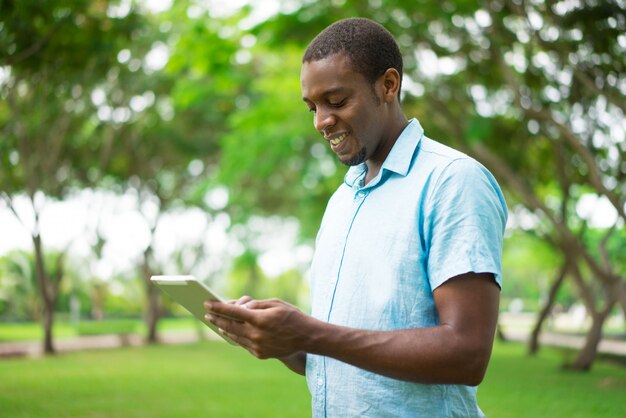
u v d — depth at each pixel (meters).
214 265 29.02
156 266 26.00
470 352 1.79
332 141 2.08
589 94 11.61
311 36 10.82
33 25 8.45
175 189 26.20
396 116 2.17
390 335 1.80
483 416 2.10
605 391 11.69
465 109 13.49
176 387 12.52
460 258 1.86
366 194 2.13
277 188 26.23
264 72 17.97
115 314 37.84
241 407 10.12
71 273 29.83
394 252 2.00
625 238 18.22
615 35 9.54
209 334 31.94
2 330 32.56
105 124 20.28
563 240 15.17
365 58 2.04
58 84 12.02
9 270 32.09
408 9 10.54
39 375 14.47
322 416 2.11
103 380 13.59
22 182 19.34
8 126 17.36
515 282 49.12
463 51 11.59
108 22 9.73
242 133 18.27
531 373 14.44
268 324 1.77
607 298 15.06
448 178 1.96
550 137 13.00
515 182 13.61
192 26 11.69
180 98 16.70
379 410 1.97
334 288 2.12
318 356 2.14
